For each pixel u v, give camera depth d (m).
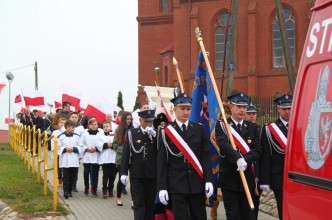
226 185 7.92
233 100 8.03
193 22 44.28
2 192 14.11
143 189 9.43
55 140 11.76
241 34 43.59
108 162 13.95
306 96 4.39
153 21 51.53
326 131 3.96
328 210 3.75
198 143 7.53
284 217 4.51
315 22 4.43
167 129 7.52
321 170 3.94
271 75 42.91
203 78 8.98
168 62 47.75
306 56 4.52
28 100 26.78
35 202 12.55
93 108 18.89
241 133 7.96
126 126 12.84
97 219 11.01
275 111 21.23
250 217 7.97
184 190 7.38
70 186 13.96
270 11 43.03
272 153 8.12
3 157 25.53
